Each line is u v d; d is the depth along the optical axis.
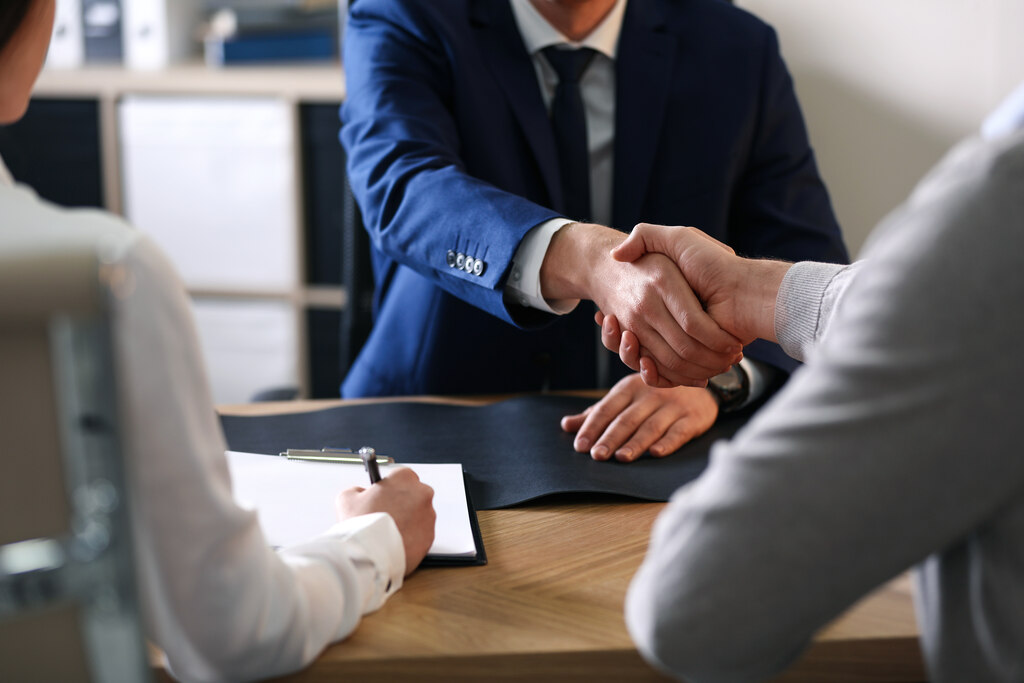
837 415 0.53
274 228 2.85
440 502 0.97
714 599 0.55
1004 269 0.51
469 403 1.34
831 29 1.84
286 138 2.78
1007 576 0.54
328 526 0.89
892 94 1.85
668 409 1.19
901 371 0.52
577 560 0.88
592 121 1.61
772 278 1.10
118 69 2.88
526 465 1.09
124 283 0.47
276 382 2.95
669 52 1.60
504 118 1.55
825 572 0.54
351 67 1.60
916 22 1.81
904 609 0.76
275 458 1.07
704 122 1.59
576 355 1.58
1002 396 0.51
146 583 0.61
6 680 0.54
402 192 1.39
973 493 0.52
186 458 0.59
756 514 0.54
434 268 1.33
